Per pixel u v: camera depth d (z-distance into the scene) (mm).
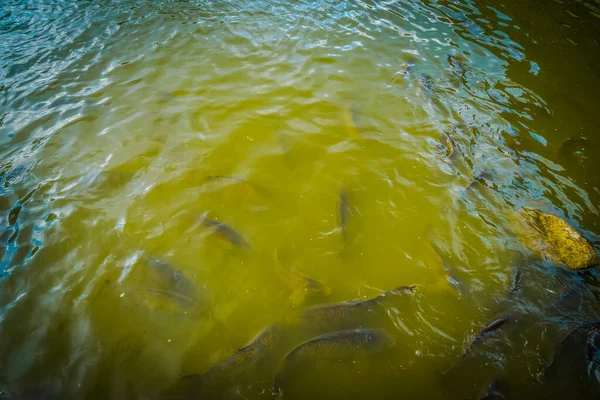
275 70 3418
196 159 2590
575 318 1870
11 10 4340
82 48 3691
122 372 1646
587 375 1668
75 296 1883
